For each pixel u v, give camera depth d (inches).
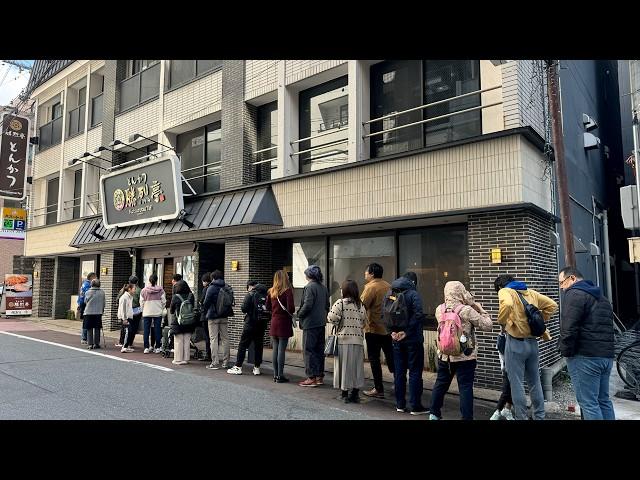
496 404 247.0
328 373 315.9
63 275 731.4
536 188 294.7
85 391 249.0
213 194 454.3
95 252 655.1
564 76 394.6
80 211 684.7
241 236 429.4
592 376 183.9
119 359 354.3
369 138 367.2
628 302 607.2
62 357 358.6
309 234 409.4
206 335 359.3
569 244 252.8
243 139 446.9
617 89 673.0
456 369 205.3
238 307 429.1
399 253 363.3
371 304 259.3
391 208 325.1
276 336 287.7
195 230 436.8
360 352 244.5
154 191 478.6
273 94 434.3
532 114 309.1
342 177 355.6
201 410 218.7
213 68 488.4
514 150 276.5
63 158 724.7
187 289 347.6
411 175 317.1
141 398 237.0
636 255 264.2
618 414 224.2
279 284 292.0
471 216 298.5
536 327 197.0
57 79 743.1
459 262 331.0
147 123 567.2
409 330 222.7
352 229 376.2
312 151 410.9
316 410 224.5
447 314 204.7
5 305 756.0
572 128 415.2
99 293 416.2
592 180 495.2
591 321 185.2
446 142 300.0
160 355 381.1
